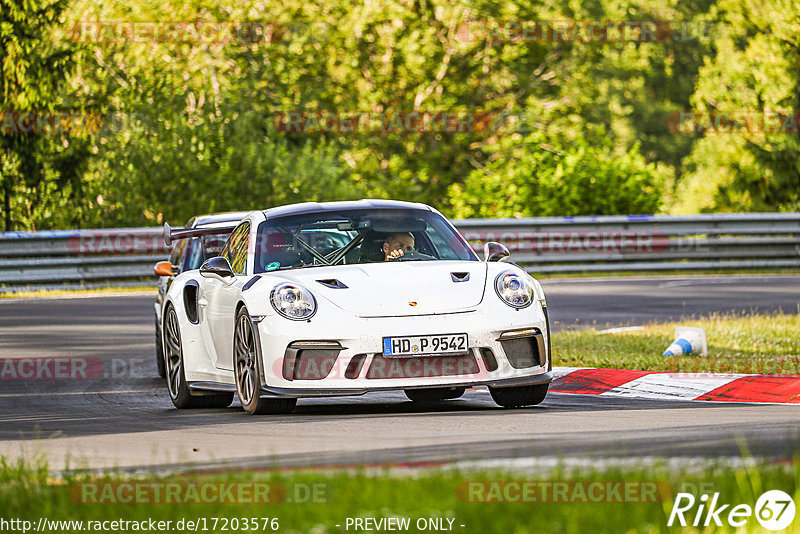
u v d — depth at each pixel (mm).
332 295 26844
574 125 144625
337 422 25422
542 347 27422
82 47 93000
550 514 13281
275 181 97500
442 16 135375
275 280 27781
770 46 124062
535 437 21781
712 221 83125
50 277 75250
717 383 30469
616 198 95500
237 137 97375
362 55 135375
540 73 149750
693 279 74938
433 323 26359
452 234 30859
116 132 95312
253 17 120062
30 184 92312
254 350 27266
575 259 80875
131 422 27922
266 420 26500
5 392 36062
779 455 18359
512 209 98875
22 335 51344
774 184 126875
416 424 24500
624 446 19984
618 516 13031
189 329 31688
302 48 128250
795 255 83875
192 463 19562
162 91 99562
